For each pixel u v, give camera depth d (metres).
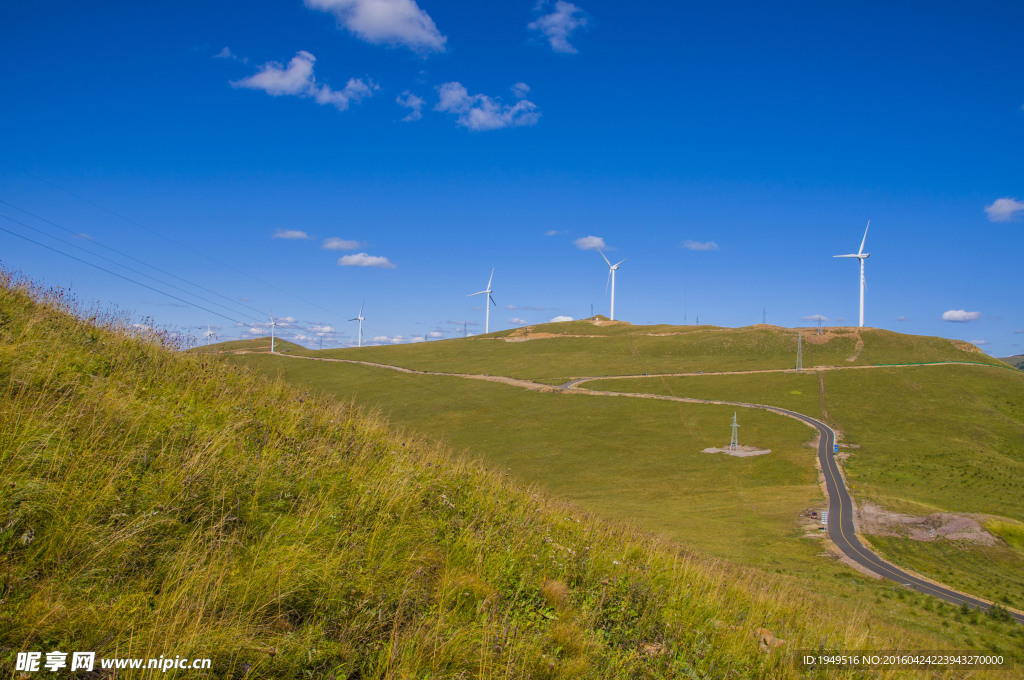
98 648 3.16
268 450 6.18
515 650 4.13
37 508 3.89
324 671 3.59
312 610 4.11
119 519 4.12
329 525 5.08
